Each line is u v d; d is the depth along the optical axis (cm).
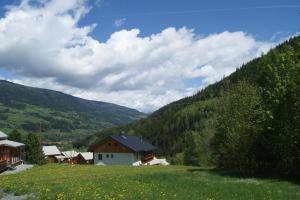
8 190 3198
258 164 5153
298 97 4541
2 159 7669
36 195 2831
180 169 6438
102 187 3225
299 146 4544
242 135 5144
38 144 10081
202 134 9494
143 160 11988
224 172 5303
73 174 5506
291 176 4634
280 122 4762
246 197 3042
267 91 4994
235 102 5394
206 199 2803
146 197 2719
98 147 11362
